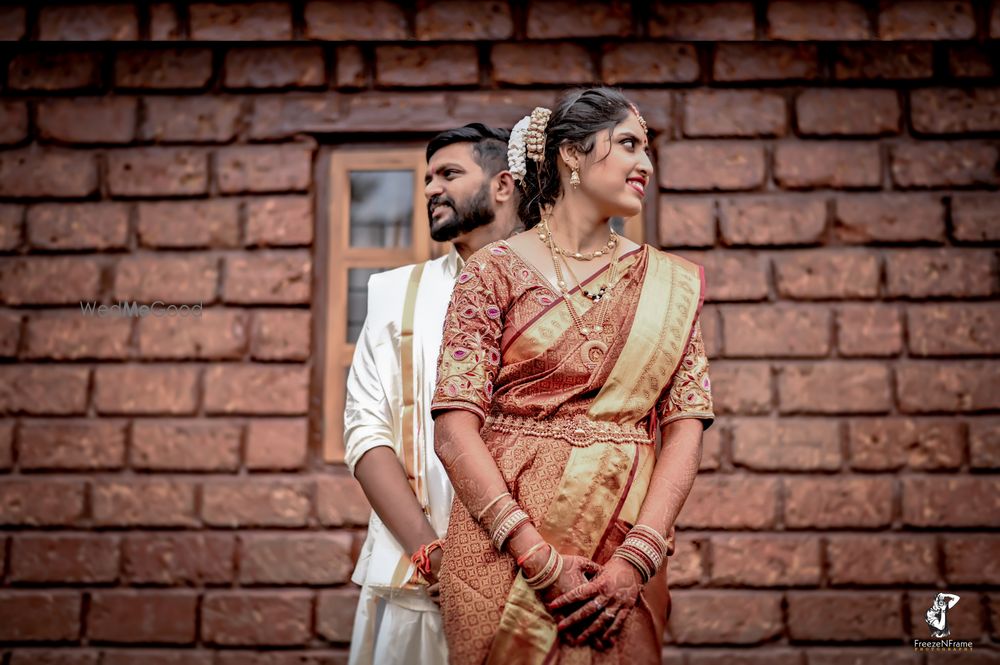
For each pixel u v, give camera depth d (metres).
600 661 1.54
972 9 3.53
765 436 3.30
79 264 3.48
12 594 3.28
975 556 3.25
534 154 1.84
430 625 2.03
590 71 3.51
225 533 3.30
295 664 3.21
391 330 2.27
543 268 1.73
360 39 3.54
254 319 3.42
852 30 3.53
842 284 3.39
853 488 3.28
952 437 3.32
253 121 3.53
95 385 3.40
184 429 3.36
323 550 3.26
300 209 3.47
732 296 3.38
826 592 3.23
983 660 3.19
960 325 3.38
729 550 3.24
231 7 3.57
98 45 3.58
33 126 3.56
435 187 2.32
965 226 3.42
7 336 3.44
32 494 3.33
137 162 3.52
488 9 3.55
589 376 1.65
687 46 3.52
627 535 1.60
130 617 3.26
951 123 3.48
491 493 1.55
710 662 3.18
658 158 3.47
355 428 2.19
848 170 3.46
